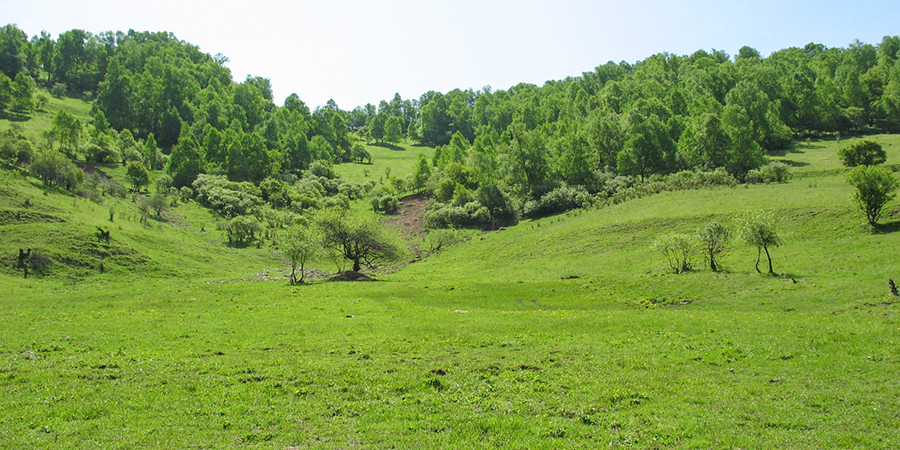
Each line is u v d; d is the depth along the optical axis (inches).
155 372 874.1
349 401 743.1
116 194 4712.1
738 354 944.9
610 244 2940.5
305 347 1075.3
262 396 758.5
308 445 598.5
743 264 2124.8
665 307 1673.2
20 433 612.4
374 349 1049.5
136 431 628.4
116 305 1815.9
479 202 4790.8
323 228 3038.9
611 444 585.6
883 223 2262.6
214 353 1018.1
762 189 3499.0
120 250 2952.8
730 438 587.2
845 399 689.6
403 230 4872.0
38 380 813.2
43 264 2561.5
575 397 742.5
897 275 1578.5
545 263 2901.1
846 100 6752.0
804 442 570.6
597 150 5851.4
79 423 647.1
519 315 1518.2
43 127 6515.8
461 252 3727.9
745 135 4761.3
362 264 3225.9
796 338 1043.3
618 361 925.8
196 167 5885.8
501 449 581.3
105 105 7760.8
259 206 5285.4
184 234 4131.4
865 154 4101.9
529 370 884.0
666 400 720.3
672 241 2187.5
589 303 1792.6
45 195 3641.7
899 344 943.0
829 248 2119.8
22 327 1264.8
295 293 2142.0
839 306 1403.8
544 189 4913.9
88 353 1000.9
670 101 6894.7
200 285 2413.9
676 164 5177.2
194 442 603.5
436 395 765.9
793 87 6791.3
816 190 3176.7
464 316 1518.2
